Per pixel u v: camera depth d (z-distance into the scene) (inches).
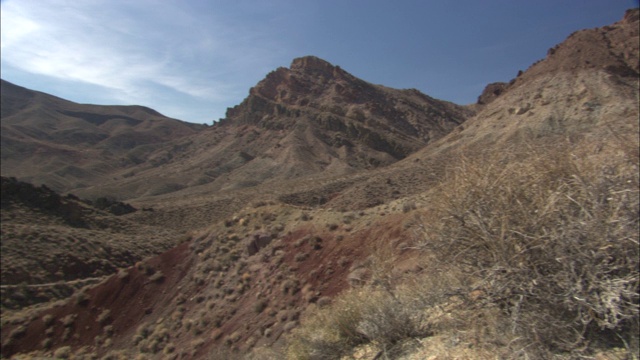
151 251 1894.7
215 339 648.4
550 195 129.6
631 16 4347.9
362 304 188.2
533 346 118.6
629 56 3312.0
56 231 1717.5
